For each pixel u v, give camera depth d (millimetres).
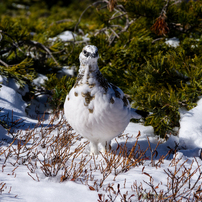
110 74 10742
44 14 32625
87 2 34938
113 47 11852
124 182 5605
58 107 9953
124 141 8531
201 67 9172
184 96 9047
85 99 6148
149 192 4973
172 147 8320
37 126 8898
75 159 6836
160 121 8773
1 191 5008
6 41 12234
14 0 36531
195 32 12625
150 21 12633
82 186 5375
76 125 6488
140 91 9438
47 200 4902
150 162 6898
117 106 6215
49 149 7336
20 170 5977
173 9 12242
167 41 13805
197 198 4848
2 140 7539
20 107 9953
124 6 12508
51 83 10773
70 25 18750
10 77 11164
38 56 13859
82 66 6129
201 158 7230
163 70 9391
